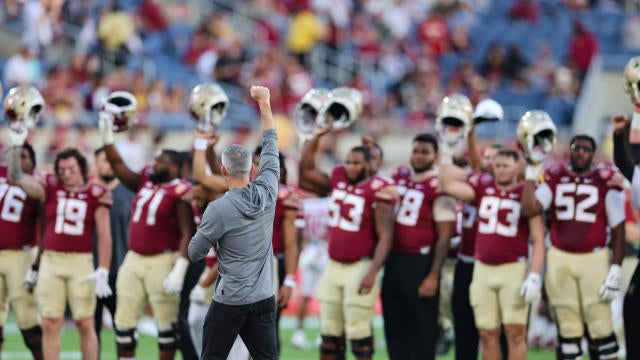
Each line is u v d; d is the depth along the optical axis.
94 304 28.73
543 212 27.23
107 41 65.12
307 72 64.81
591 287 26.98
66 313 40.06
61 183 28.55
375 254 27.80
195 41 67.06
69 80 62.41
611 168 27.45
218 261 22.88
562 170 27.70
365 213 28.00
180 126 59.31
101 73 63.72
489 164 29.72
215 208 22.42
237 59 64.25
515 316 26.97
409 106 63.31
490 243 27.20
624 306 26.62
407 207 28.56
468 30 74.25
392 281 28.67
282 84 62.81
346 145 58.97
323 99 30.12
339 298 28.41
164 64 66.50
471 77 66.06
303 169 29.72
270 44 68.75
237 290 22.53
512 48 69.00
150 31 68.62
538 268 26.70
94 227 29.08
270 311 23.02
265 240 22.94
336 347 28.69
